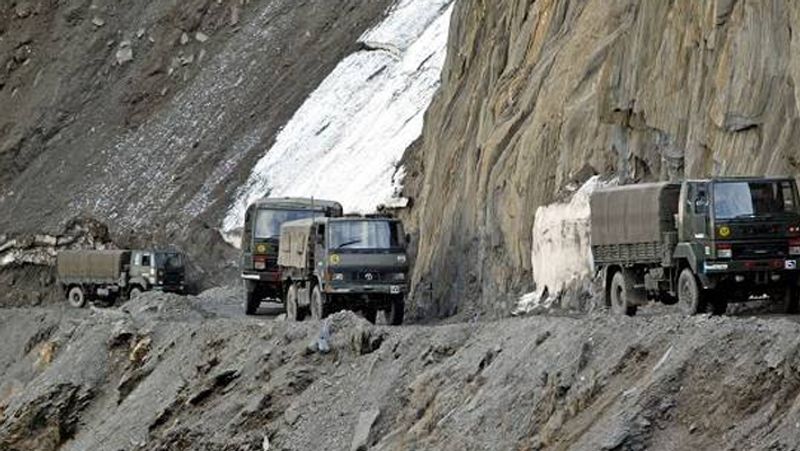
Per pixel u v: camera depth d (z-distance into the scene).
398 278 84.81
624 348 48.78
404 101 142.62
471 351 59.38
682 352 45.69
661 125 77.06
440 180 106.00
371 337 68.56
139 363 88.12
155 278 133.25
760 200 60.00
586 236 77.00
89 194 168.00
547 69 95.12
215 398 75.19
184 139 168.00
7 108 185.50
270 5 178.50
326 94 157.50
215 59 176.62
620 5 89.12
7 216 168.88
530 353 54.16
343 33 166.12
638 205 64.88
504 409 52.28
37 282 154.25
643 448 43.78
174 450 72.94
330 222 85.06
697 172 72.81
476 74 112.06
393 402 61.47
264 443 66.94
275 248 103.00
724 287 60.03
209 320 89.38
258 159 157.38
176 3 185.12
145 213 160.12
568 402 48.59
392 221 85.62
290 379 69.62
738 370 43.38
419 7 159.38
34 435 89.38
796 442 39.50
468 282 92.88
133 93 179.25
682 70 76.12
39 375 97.50
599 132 83.38
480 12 114.75
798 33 65.06
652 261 63.78
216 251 148.12
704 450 42.19
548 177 85.94
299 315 91.88
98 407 88.94
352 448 60.28
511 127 94.25
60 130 180.12
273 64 169.88
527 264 85.44
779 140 66.75
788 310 61.16
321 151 149.62
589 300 75.69
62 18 191.12
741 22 70.88
